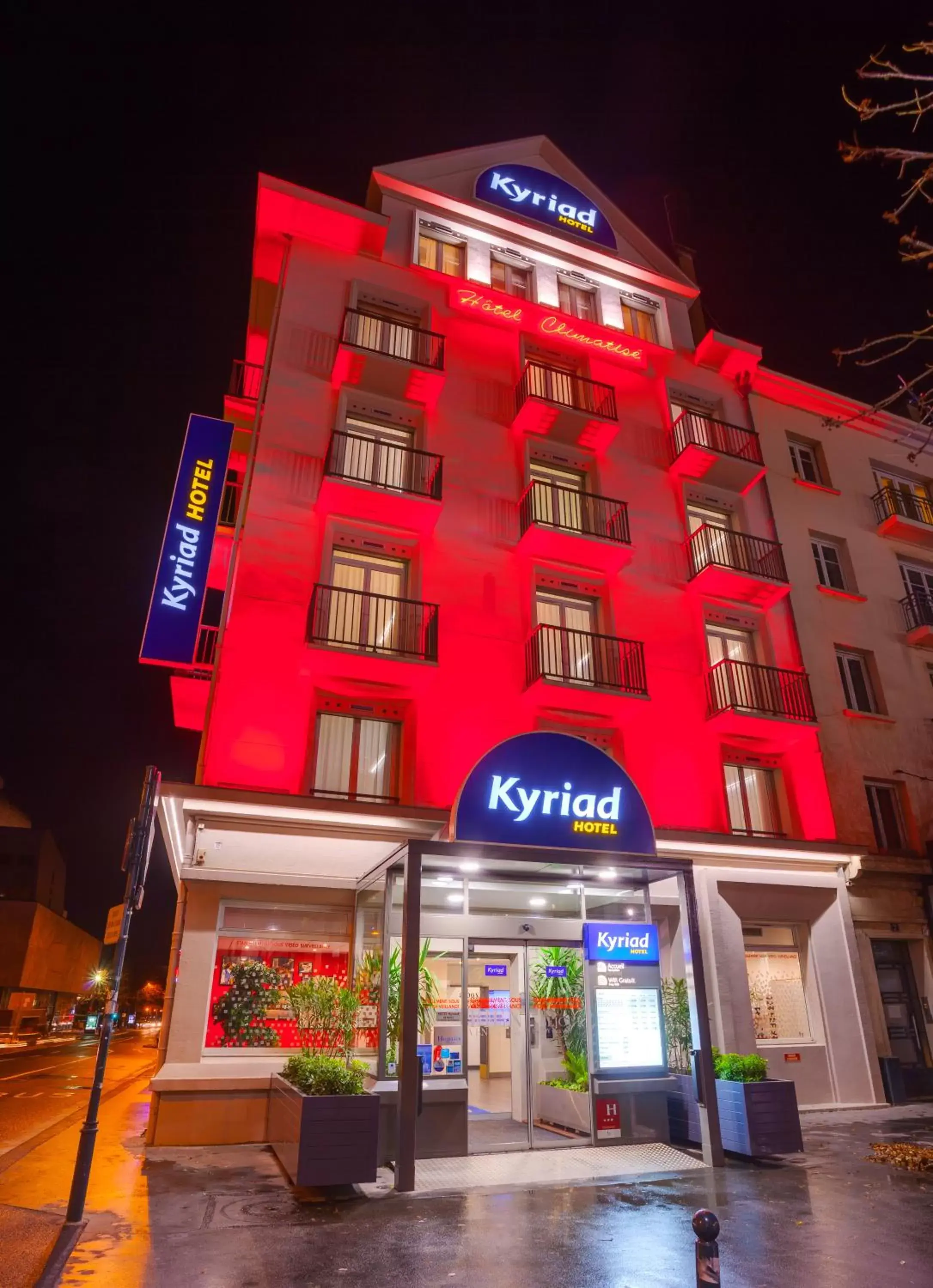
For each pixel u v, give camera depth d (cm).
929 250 634
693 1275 528
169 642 1206
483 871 1002
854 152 627
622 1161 856
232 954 1065
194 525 1291
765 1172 825
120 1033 6319
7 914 5228
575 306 1877
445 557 1452
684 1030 1077
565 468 1659
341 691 1280
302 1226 629
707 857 1357
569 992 1071
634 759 1441
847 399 2055
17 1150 930
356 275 1620
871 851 1548
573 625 1537
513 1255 565
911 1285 509
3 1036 4097
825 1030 1362
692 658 1585
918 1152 876
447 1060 919
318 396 1466
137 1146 935
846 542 1909
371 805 1107
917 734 1748
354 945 1103
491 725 1355
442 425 1565
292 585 1298
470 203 1814
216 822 1066
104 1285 495
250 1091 966
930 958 1508
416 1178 782
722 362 1958
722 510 1803
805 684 1630
